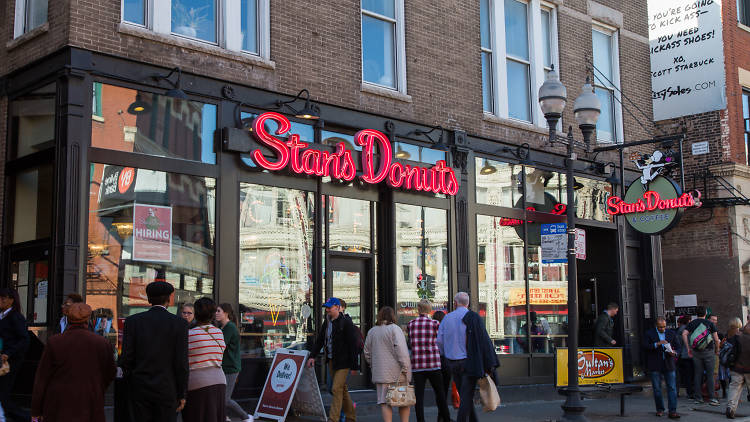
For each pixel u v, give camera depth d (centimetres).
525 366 1641
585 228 1884
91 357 702
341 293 1373
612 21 1972
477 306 1555
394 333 1045
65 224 1044
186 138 1187
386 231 1428
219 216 1205
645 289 1980
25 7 1208
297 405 1170
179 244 1164
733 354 1343
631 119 1989
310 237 1323
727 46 2178
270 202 1279
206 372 789
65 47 1077
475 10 1648
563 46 1833
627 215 1748
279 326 1264
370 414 1288
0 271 1162
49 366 689
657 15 2300
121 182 1114
